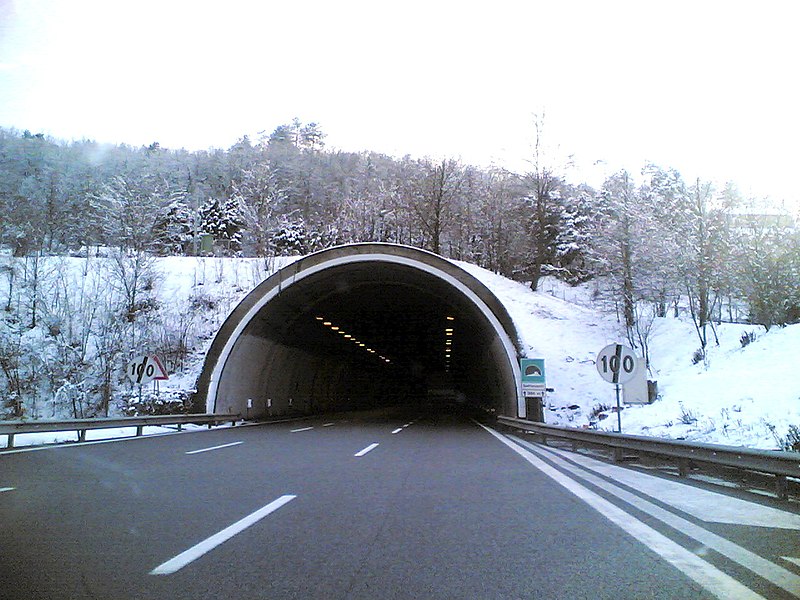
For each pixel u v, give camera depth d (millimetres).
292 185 80312
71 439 18547
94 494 8438
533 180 60875
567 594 4289
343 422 32344
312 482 9750
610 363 14398
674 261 35188
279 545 5637
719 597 4215
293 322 35906
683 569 4875
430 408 71062
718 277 33500
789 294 27297
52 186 43031
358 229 74250
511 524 6641
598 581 4586
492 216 75188
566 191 67000
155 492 8633
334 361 55312
